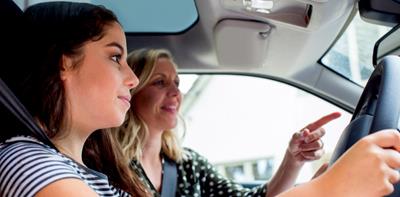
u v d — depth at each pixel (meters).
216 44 2.14
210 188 2.24
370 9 1.64
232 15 1.97
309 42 2.06
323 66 2.32
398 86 0.93
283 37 2.05
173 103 2.10
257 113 5.98
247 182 2.58
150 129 2.08
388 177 0.71
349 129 0.99
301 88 2.43
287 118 5.39
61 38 1.04
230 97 6.01
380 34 1.93
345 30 2.00
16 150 0.88
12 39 1.04
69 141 1.06
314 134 1.83
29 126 0.94
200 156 2.31
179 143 2.21
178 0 2.08
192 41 2.24
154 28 2.22
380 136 0.75
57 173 0.82
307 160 1.92
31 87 1.03
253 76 2.42
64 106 1.03
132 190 1.44
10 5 1.04
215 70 2.37
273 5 1.83
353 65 2.25
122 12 2.14
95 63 1.05
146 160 2.09
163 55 2.14
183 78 2.40
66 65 1.03
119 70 1.08
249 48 2.11
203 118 6.08
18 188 0.81
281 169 2.03
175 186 2.13
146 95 2.07
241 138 6.21
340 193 0.71
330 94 2.38
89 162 1.40
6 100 0.90
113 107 1.05
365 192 0.71
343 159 0.74
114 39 1.08
